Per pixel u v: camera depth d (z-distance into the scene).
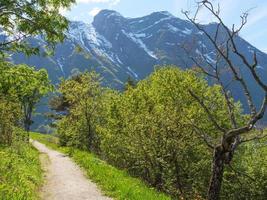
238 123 41.25
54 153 52.53
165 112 34.41
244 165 48.12
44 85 17.98
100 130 55.81
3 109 33.53
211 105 40.75
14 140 34.97
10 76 17.19
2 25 17.08
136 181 29.12
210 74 17.94
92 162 34.78
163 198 22.55
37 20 16.73
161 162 33.62
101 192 22.41
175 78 43.97
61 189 22.94
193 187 37.22
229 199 47.16
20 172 21.97
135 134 35.19
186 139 33.47
